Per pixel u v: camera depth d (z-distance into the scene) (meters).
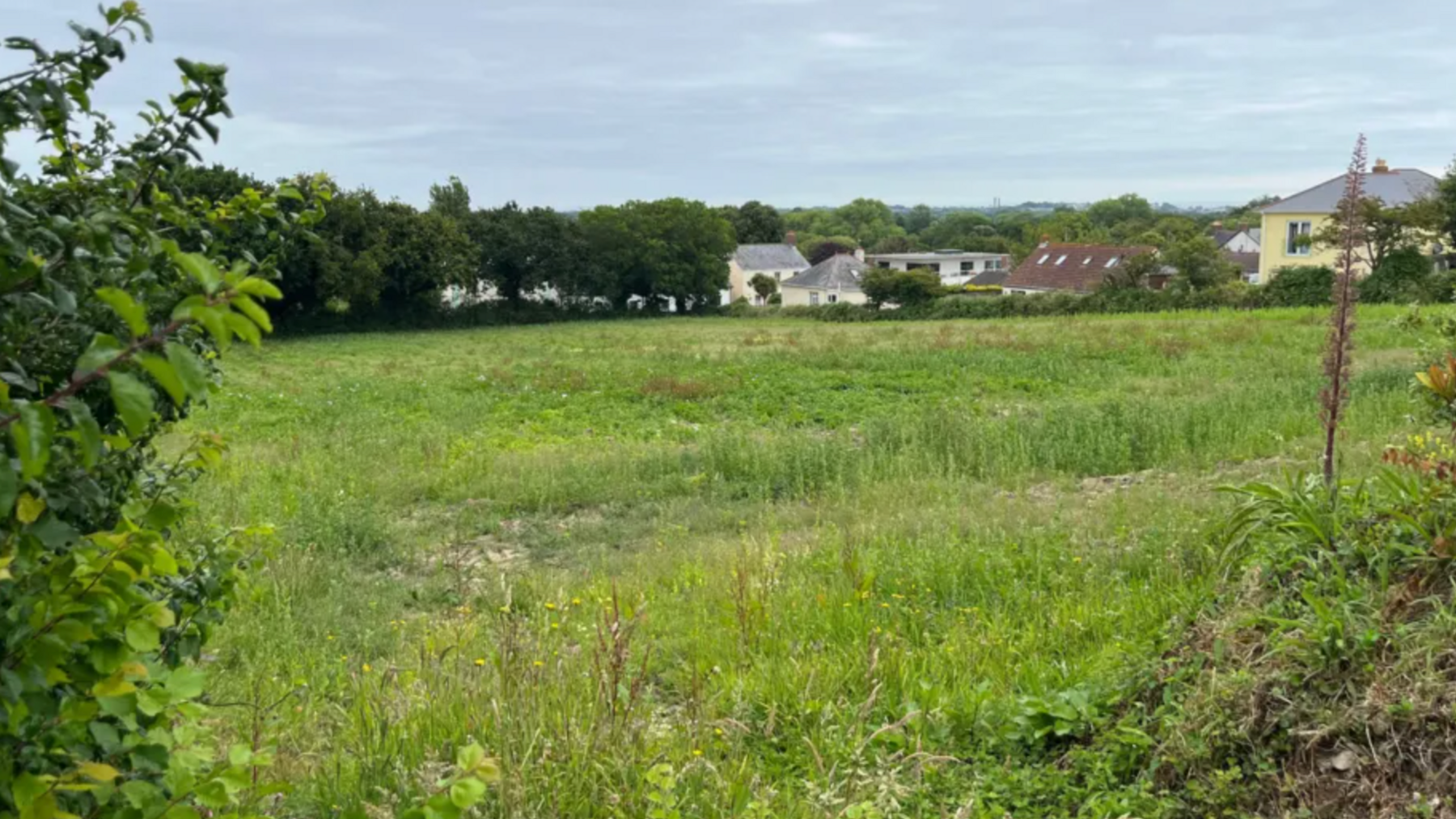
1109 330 25.50
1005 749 4.01
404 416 15.40
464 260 44.84
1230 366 17.78
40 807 1.59
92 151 2.33
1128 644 4.45
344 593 6.43
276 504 8.55
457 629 5.29
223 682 4.51
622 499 9.50
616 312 53.06
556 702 3.90
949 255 86.00
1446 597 3.68
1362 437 9.53
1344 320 4.76
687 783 3.54
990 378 17.83
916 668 4.70
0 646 1.64
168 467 3.03
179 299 2.23
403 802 3.27
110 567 1.71
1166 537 6.12
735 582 5.77
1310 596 3.90
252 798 2.84
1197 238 41.03
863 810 3.22
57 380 1.96
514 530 8.58
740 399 16.38
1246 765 3.43
